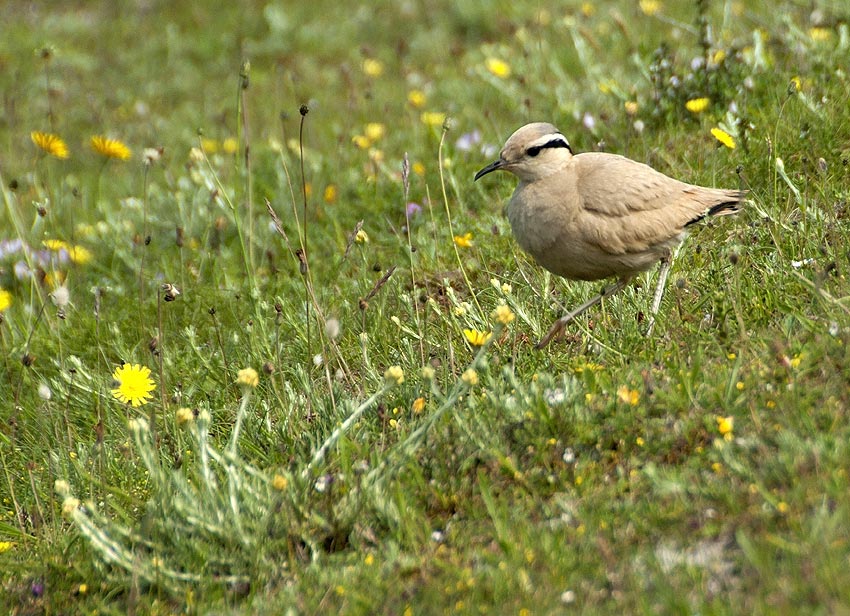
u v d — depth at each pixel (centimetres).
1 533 988
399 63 2242
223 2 2784
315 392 1041
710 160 1370
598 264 1049
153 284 1488
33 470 1053
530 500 822
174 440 1054
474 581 751
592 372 907
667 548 746
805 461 762
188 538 877
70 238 1627
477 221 1419
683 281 1014
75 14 2833
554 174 1058
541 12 2225
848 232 1085
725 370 880
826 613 646
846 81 1420
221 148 1973
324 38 2491
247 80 1333
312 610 772
